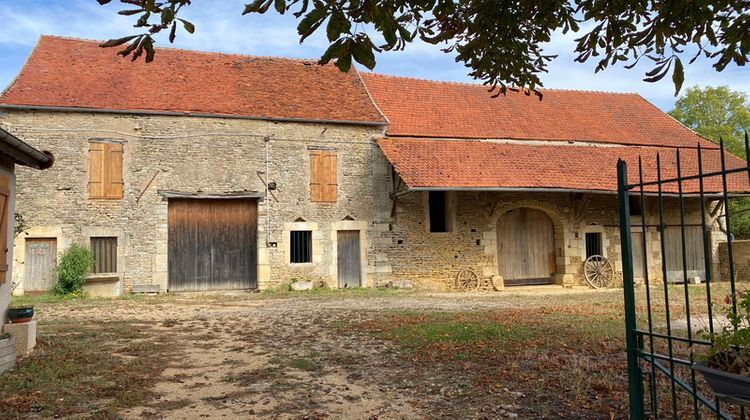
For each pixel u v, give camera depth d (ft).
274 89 53.67
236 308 37.01
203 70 53.83
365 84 59.47
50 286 44.60
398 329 26.58
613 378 16.98
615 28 16.21
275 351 22.74
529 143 57.31
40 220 44.42
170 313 34.45
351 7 10.55
